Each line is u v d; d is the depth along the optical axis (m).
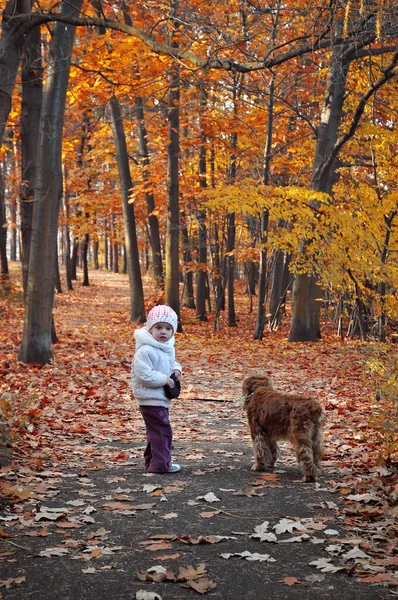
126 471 5.73
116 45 13.07
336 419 8.02
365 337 14.34
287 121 19.98
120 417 8.48
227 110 18.41
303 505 4.52
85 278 41.28
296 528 3.94
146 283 41.03
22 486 4.95
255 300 36.81
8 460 5.53
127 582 3.12
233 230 22.83
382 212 14.35
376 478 4.91
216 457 6.36
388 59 15.53
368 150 16.95
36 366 12.41
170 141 20.33
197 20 10.32
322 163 16.73
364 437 6.37
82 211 32.75
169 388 5.70
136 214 29.33
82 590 3.02
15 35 10.02
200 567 3.24
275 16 14.80
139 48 13.01
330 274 15.00
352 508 4.30
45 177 12.63
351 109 17.45
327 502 4.51
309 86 19.42
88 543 3.69
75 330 19.69
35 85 14.26
